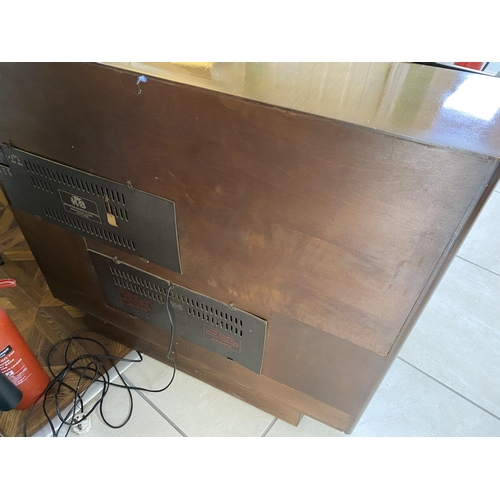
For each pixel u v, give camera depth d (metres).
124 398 1.19
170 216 0.77
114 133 0.71
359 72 0.62
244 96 0.55
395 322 0.69
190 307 0.96
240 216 0.69
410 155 0.49
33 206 0.98
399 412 1.18
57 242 1.06
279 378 0.98
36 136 0.81
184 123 0.62
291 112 0.53
